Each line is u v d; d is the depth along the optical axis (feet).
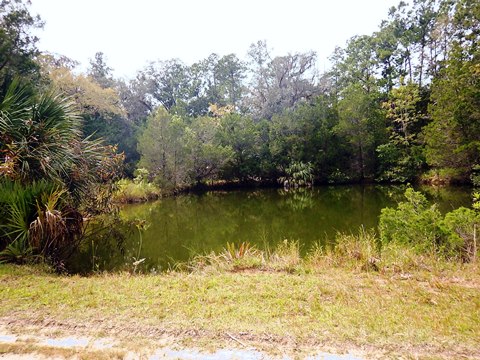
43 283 13.25
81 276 17.34
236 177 82.69
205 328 9.16
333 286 12.23
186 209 50.98
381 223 21.27
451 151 54.39
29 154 20.30
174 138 67.26
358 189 69.36
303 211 45.83
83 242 26.40
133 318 9.83
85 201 26.11
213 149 72.69
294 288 12.10
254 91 111.24
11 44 42.60
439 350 7.96
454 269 14.58
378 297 11.16
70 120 24.88
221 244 28.27
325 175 81.61
